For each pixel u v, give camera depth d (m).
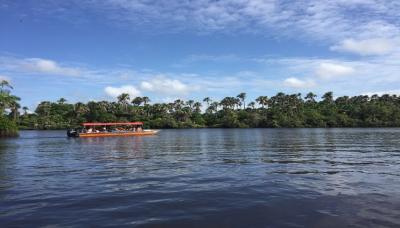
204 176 19.95
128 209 12.60
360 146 43.91
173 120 182.62
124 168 24.45
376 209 12.02
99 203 13.55
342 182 17.19
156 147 48.03
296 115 178.50
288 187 16.05
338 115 174.38
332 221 10.83
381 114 170.00
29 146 53.12
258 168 23.03
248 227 10.46
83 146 52.12
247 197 14.17
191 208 12.63
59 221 11.27
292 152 35.69
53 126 171.75
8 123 93.62
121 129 101.19
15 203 13.73
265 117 178.50
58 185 17.66
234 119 181.12
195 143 56.72
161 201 13.76
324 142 53.56
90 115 177.00
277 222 10.86
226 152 37.16
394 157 29.44
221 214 11.81
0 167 25.75
